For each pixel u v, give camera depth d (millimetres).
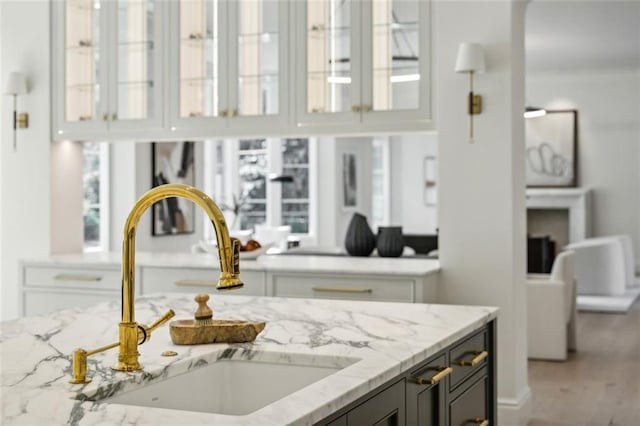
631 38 9703
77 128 5406
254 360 2250
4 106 5609
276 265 4660
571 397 5391
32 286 5141
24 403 1658
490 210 4570
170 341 2375
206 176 10625
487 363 2943
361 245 5512
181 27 5133
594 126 12320
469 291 4613
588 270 10336
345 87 4801
